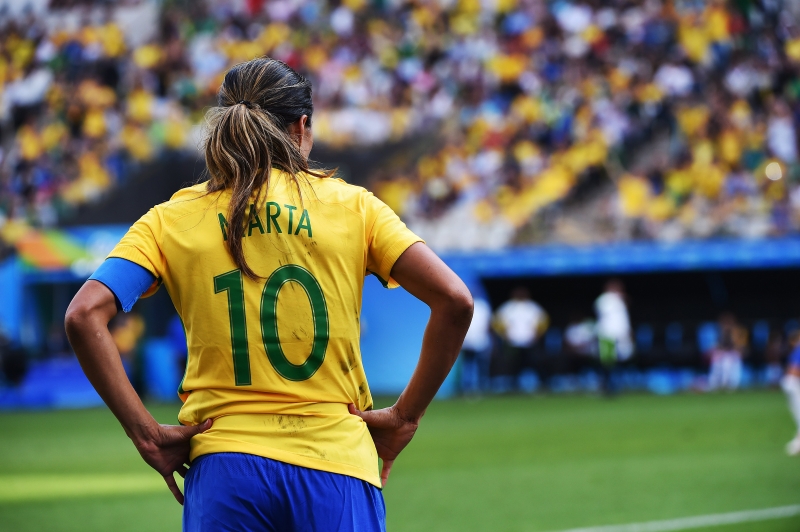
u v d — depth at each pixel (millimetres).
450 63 85375
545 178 74812
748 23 85062
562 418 47781
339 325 7379
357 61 86625
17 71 88625
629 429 41531
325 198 7527
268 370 7199
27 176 79750
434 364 7457
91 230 72500
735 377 67688
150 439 7184
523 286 74625
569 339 70438
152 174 74938
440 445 37719
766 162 75250
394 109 81562
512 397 64188
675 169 74562
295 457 7039
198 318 7312
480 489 26453
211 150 7539
